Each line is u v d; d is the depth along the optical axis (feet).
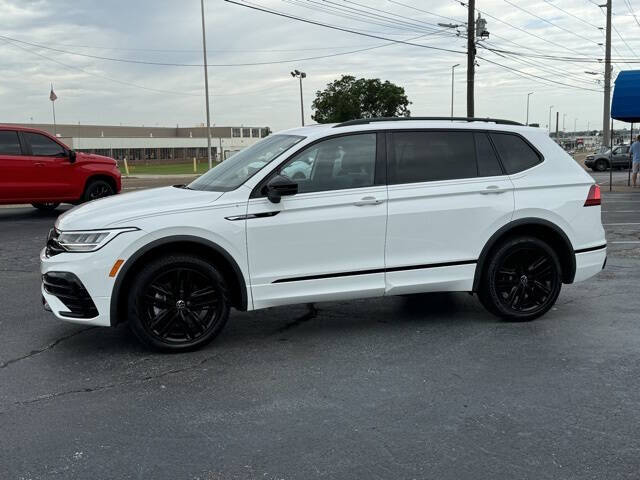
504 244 18.72
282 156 16.90
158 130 374.43
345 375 15.02
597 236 19.77
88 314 15.62
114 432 12.12
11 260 29.96
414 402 13.42
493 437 11.80
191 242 16.06
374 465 10.80
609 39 143.84
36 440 11.79
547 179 19.17
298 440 11.74
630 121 66.64
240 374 15.14
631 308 20.85
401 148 17.99
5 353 16.70
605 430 12.05
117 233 15.52
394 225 17.51
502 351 16.66
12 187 40.88
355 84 168.45
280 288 16.85
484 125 19.04
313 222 16.81
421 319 19.76
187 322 16.52
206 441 11.73
